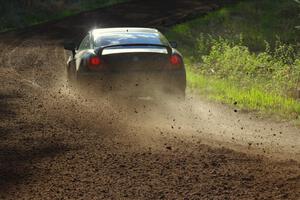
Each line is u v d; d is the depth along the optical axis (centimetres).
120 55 3238
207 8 12669
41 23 11519
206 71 5534
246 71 5338
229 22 10762
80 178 1930
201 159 2150
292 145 2481
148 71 3241
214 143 2477
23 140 2477
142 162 2114
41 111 3148
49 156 2217
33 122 2850
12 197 1748
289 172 1964
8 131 2648
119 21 11044
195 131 2752
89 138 2517
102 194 1767
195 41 8875
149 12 12312
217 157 2178
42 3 13312
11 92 3856
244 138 2631
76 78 3400
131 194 1761
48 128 2716
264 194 1738
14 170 2028
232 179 1891
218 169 2009
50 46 8019
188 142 2467
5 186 1853
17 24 11762
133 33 3572
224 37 9081
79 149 2322
